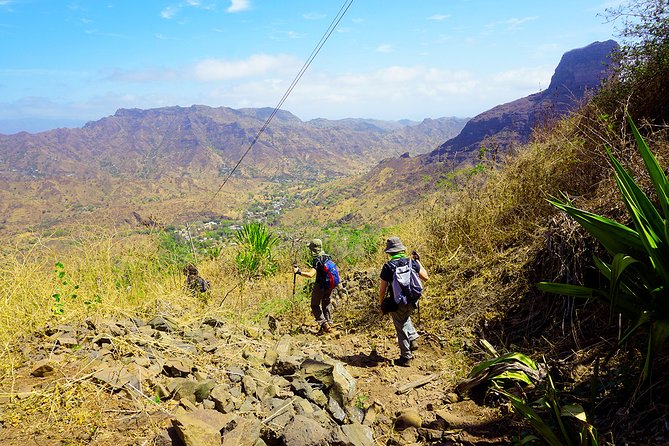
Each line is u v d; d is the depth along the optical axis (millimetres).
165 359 3543
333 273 6457
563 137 6195
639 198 2924
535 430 3109
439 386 4270
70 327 3910
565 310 4359
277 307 7559
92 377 2994
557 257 4688
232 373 3670
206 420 2668
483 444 3223
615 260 2650
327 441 2889
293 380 3764
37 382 2938
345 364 5086
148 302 5270
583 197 5102
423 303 6012
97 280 5305
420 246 7598
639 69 5980
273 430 2869
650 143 4711
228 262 10547
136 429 2584
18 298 4211
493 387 3754
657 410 2777
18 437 2420
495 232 6352
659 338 2609
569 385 3451
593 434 2510
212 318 5355
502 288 5410
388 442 3451
